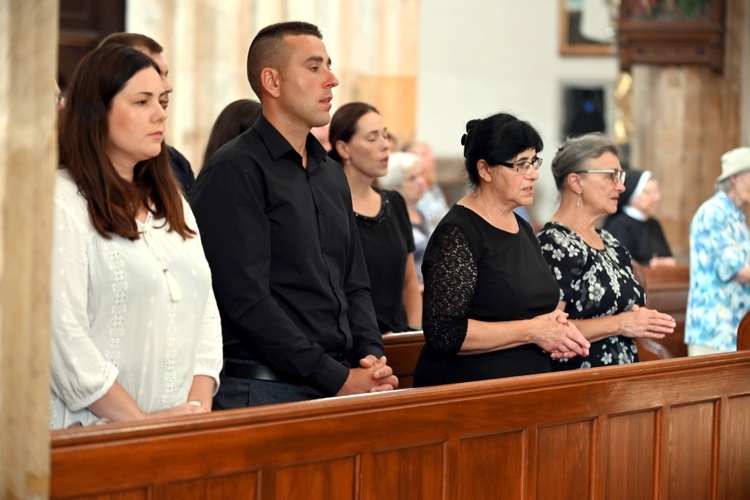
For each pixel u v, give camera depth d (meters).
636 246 8.52
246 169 3.89
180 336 3.47
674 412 4.34
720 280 6.38
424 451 3.62
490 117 4.23
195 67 10.04
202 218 3.88
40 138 2.81
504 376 4.14
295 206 3.96
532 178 4.18
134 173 3.51
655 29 10.98
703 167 11.37
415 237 7.02
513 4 12.54
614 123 12.76
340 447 3.40
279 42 4.02
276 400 3.89
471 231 4.14
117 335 3.35
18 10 2.76
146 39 4.25
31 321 2.81
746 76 11.24
